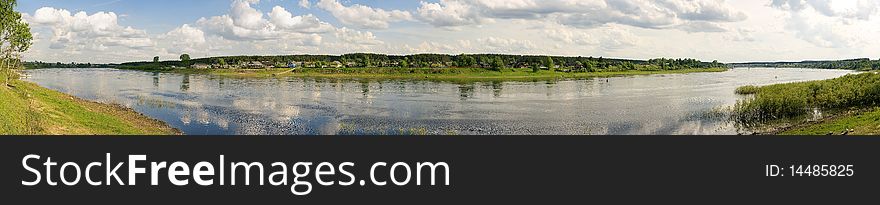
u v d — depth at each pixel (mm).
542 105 71125
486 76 169500
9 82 55688
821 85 71750
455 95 87875
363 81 137375
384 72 179625
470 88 107500
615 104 73000
